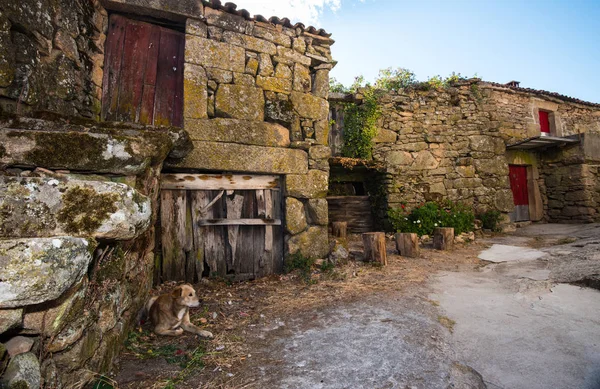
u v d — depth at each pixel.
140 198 2.39
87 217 2.04
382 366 2.42
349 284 4.47
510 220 9.38
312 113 5.48
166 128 3.41
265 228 5.18
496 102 9.68
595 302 3.46
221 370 2.40
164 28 4.84
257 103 5.04
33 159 2.23
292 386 2.20
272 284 4.66
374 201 9.21
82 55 3.90
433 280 4.60
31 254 1.53
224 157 4.76
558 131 10.42
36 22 2.92
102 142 2.48
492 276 4.77
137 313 3.14
